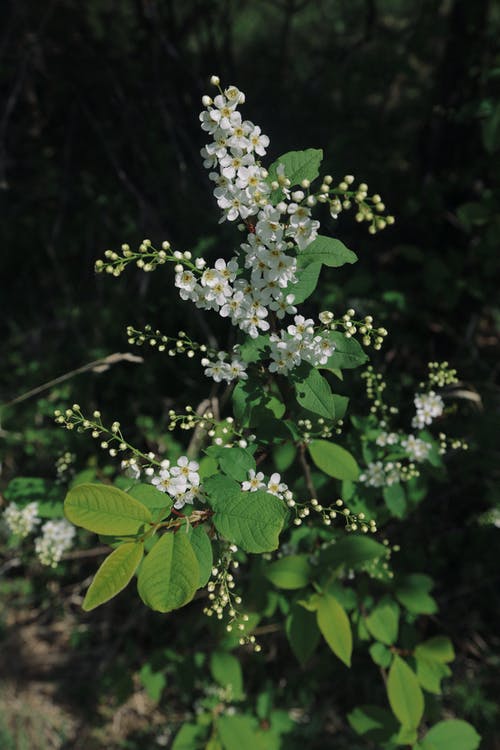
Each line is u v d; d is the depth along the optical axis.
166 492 0.52
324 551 0.70
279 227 0.49
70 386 1.22
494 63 1.19
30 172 1.48
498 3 1.26
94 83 1.40
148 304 1.24
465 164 1.26
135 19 1.52
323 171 1.26
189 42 1.70
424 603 0.78
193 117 1.43
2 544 1.23
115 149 1.40
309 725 1.08
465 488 1.11
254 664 1.13
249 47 1.80
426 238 1.27
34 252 1.44
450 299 1.17
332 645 0.66
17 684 1.27
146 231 1.28
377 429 0.74
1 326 1.44
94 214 1.37
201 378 1.18
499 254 1.16
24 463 1.21
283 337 0.54
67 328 1.35
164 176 1.36
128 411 1.20
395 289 1.14
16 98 1.44
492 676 1.10
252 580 0.82
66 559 1.23
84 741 1.20
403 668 0.74
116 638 1.26
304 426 0.64
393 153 1.34
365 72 1.41
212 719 0.91
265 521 0.49
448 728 0.77
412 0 1.75
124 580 0.47
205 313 1.20
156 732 1.18
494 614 1.16
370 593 0.86
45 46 1.39
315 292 1.13
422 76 1.54
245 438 0.61
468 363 1.15
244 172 0.49
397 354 1.13
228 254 1.24
